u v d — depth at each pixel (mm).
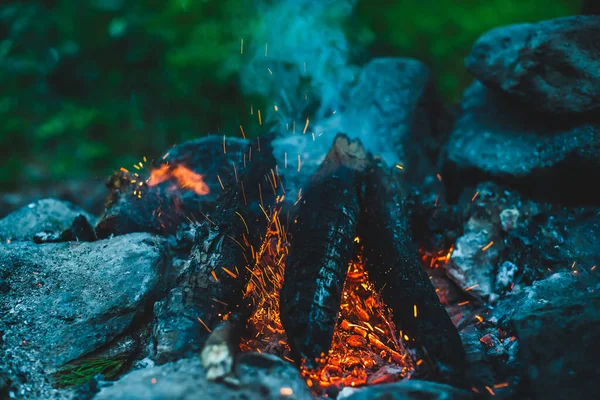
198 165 3422
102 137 6715
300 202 2965
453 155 3623
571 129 3227
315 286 2420
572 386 2168
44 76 7117
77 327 2572
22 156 6434
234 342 2301
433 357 2312
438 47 7320
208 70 6418
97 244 3059
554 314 2434
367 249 2857
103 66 7152
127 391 2096
